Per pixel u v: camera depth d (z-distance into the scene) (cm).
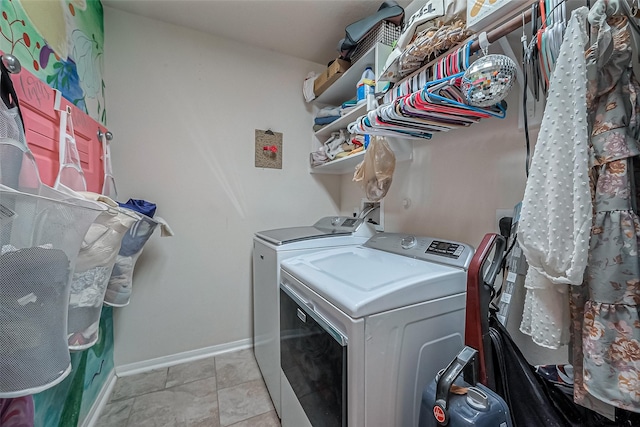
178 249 200
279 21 188
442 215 144
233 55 212
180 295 202
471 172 128
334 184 257
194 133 201
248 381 179
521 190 107
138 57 183
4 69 65
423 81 116
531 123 101
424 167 155
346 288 88
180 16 184
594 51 62
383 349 81
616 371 58
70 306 88
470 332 77
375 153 150
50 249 63
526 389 76
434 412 69
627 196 59
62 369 67
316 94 224
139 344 191
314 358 99
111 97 176
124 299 138
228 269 216
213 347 213
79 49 139
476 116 104
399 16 153
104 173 151
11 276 55
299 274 112
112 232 98
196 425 143
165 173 194
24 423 64
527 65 85
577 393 69
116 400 161
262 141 225
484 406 65
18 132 66
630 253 58
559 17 70
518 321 94
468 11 94
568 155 62
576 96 60
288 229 196
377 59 153
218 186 211
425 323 90
